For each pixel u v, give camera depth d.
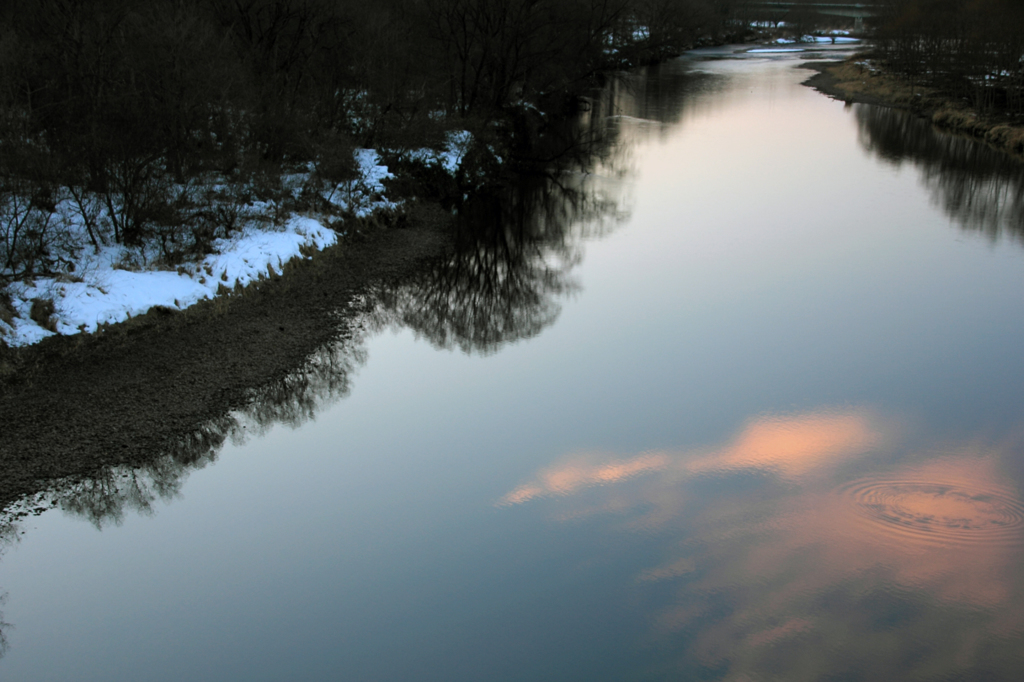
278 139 28.33
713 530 13.47
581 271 26.22
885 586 12.19
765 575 12.44
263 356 18.14
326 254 24.69
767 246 28.45
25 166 18.70
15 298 17.67
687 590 12.15
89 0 23.55
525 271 26.12
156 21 24.03
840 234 29.69
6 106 19.67
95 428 14.78
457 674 10.76
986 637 11.29
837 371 18.97
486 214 32.19
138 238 21.16
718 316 22.36
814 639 11.32
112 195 21.64
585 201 34.59
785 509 13.99
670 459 15.47
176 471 14.11
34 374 16.17
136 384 16.33
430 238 27.95
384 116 33.56
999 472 15.00
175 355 17.64
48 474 13.53
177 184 23.66
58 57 22.31
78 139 19.98
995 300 23.20
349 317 21.02
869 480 14.82
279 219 25.14
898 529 13.45
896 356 19.69
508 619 11.63
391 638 11.25
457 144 35.47
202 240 22.22
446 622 11.53
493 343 20.64
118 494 13.38
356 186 28.64
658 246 28.69
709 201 34.44
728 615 11.73
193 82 23.59
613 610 11.83
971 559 12.73
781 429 16.50
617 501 14.20
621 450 15.76
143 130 21.72
